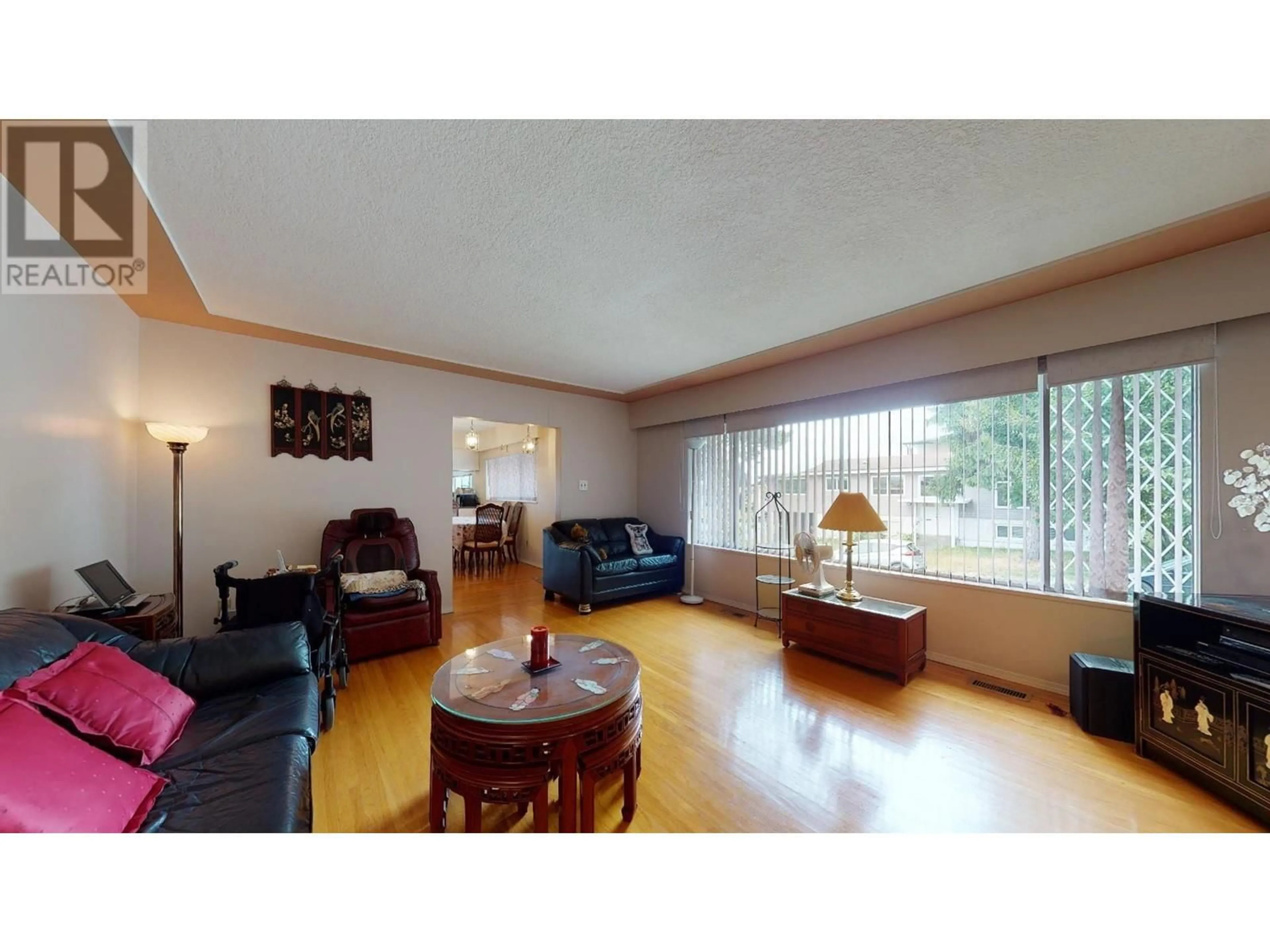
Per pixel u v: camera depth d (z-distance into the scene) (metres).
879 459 3.53
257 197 1.71
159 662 1.69
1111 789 1.75
